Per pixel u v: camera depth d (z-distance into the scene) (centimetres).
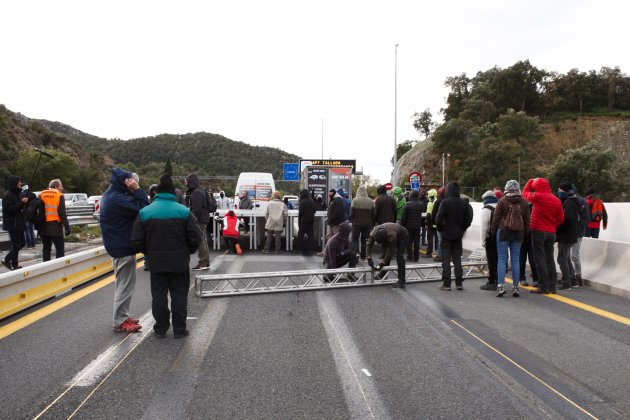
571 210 802
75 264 822
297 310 655
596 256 866
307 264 1077
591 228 1152
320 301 714
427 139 9700
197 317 613
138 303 688
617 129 8725
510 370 428
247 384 392
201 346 491
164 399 362
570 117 9475
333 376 411
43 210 906
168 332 543
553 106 10038
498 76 10062
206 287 805
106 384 390
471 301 719
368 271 829
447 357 461
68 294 744
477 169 6900
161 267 505
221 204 1839
